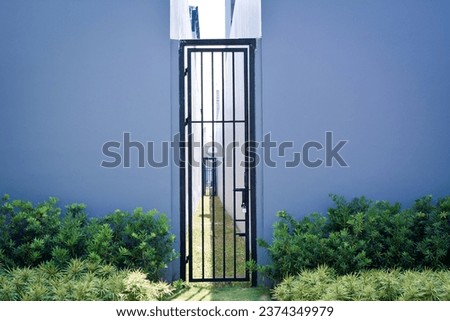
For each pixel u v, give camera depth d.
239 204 6.74
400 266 3.24
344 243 3.20
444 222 3.30
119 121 3.84
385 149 3.89
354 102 3.89
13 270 3.01
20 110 3.84
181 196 3.87
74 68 3.85
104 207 3.81
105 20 3.85
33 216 3.43
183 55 3.91
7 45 3.85
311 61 3.87
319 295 2.78
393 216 3.38
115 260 3.31
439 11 3.94
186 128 4.15
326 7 3.89
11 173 3.82
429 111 3.91
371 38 3.90
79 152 3.83
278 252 3.29
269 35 3.87
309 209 3.83
